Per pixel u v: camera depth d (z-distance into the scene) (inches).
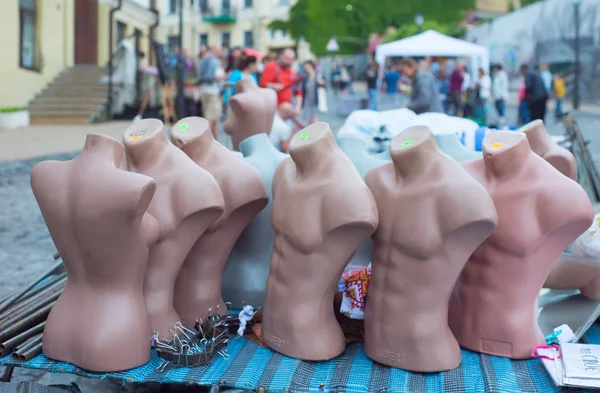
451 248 87.2
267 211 115.0
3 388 90.4
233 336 104.5
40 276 132.6
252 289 115.3
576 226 89.8
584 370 85.0
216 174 104.7
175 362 93.4
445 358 90.0
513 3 1512.1
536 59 1039.0
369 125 166.6
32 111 589.3
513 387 86.2
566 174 114.0
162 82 514.0
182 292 105.7
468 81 572.1
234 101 155.8
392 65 647.8
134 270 92.2
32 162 359.6
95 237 89.4
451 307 99.8
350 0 1376.7
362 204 87.2
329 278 93.2
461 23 1407.5
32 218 253.3
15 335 102.2
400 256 90.2
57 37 657.0
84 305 93.4
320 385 88.8
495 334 94.1
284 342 96.0
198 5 1517.0
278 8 1496.1
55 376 127.3
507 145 92.9
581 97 991.6
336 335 96.2
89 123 579.5
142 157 99.5
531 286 93.4
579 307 111.3
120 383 122.3
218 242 105.0
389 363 92.4
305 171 93.6
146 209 91.8
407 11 1374.3
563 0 992.9
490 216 83.8
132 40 832.9
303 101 407.8
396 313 90.9
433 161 88.5
